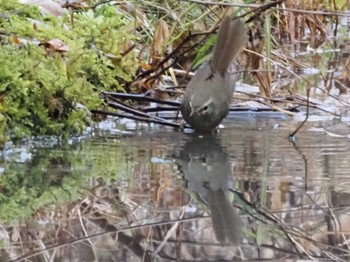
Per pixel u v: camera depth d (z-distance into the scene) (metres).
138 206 4.15
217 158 5.72
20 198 4.38
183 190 4.59
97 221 3.86
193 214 4.00
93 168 5.30
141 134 6.87
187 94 6.98
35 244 3.46
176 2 10.84
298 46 12.77
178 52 9.32
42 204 4.22
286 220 3.91
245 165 5.45
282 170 5.24
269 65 8.87
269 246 3.48
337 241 3.58
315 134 6.88
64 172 5.14
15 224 3.80
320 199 4.36
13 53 7.05
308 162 5.55
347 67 10.44
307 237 3.64
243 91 8.92
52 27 8.07
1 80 6.55
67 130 6.70
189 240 3.52
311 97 8.87
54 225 3.77
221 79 7.00
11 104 6.47
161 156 5.81
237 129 7.19
